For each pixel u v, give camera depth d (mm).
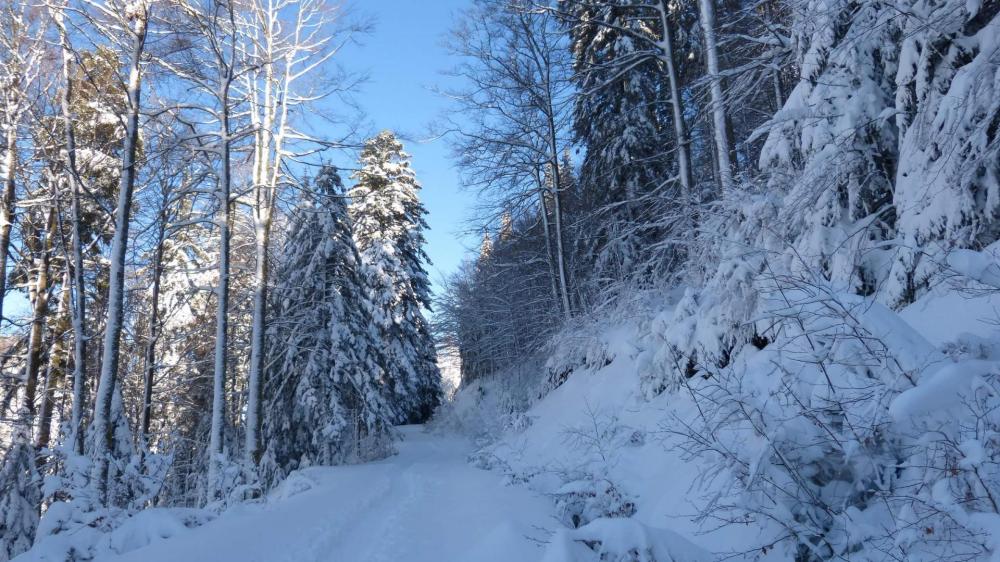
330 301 18766
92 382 20500
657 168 18875
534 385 22688
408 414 33688
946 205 5301
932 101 5727
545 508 7273
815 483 3893
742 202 8500
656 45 14383
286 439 18312
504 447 14688
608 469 7500
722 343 7906
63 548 6141
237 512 8172
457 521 7242
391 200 30453
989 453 3076
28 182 16047
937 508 3084
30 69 14375
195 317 22672
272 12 15664
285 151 15977
